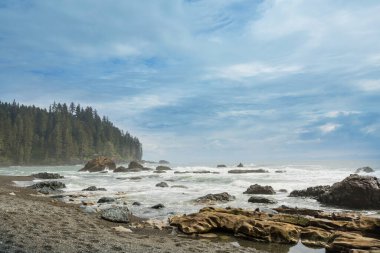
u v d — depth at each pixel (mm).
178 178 61938
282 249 18156
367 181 32938
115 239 17188
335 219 24047
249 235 20047
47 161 196625
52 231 17234
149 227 22297
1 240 14578
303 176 62406
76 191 44312
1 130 192375
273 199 37344
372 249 16266
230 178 59000
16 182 57969
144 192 42500
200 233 20922
